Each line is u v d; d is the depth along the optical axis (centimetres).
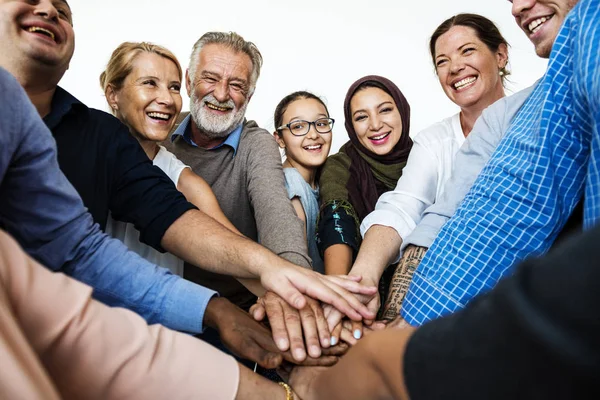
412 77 470
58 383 51
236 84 201
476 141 123
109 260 92
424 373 31
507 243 83
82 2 448
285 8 467
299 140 233
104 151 122
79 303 51
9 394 36
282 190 173
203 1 458
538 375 26
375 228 150
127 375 54
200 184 162
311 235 203
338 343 107
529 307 26
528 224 81
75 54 450
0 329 38
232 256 113
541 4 135
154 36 459
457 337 30
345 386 43
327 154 237
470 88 207
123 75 172
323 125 235
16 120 72
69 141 118
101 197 120
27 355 39
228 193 190
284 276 110
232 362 63
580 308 24
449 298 89
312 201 207
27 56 115
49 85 121
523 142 82
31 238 83
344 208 195
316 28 470
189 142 202
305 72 474
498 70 214
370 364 39
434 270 92
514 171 82
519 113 88
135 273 93
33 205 81
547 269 27
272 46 471
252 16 467
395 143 228
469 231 87
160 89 172
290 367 98
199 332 95
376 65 472
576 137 73
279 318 104
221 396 59
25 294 48
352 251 185
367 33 470
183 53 461
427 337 33
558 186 77
